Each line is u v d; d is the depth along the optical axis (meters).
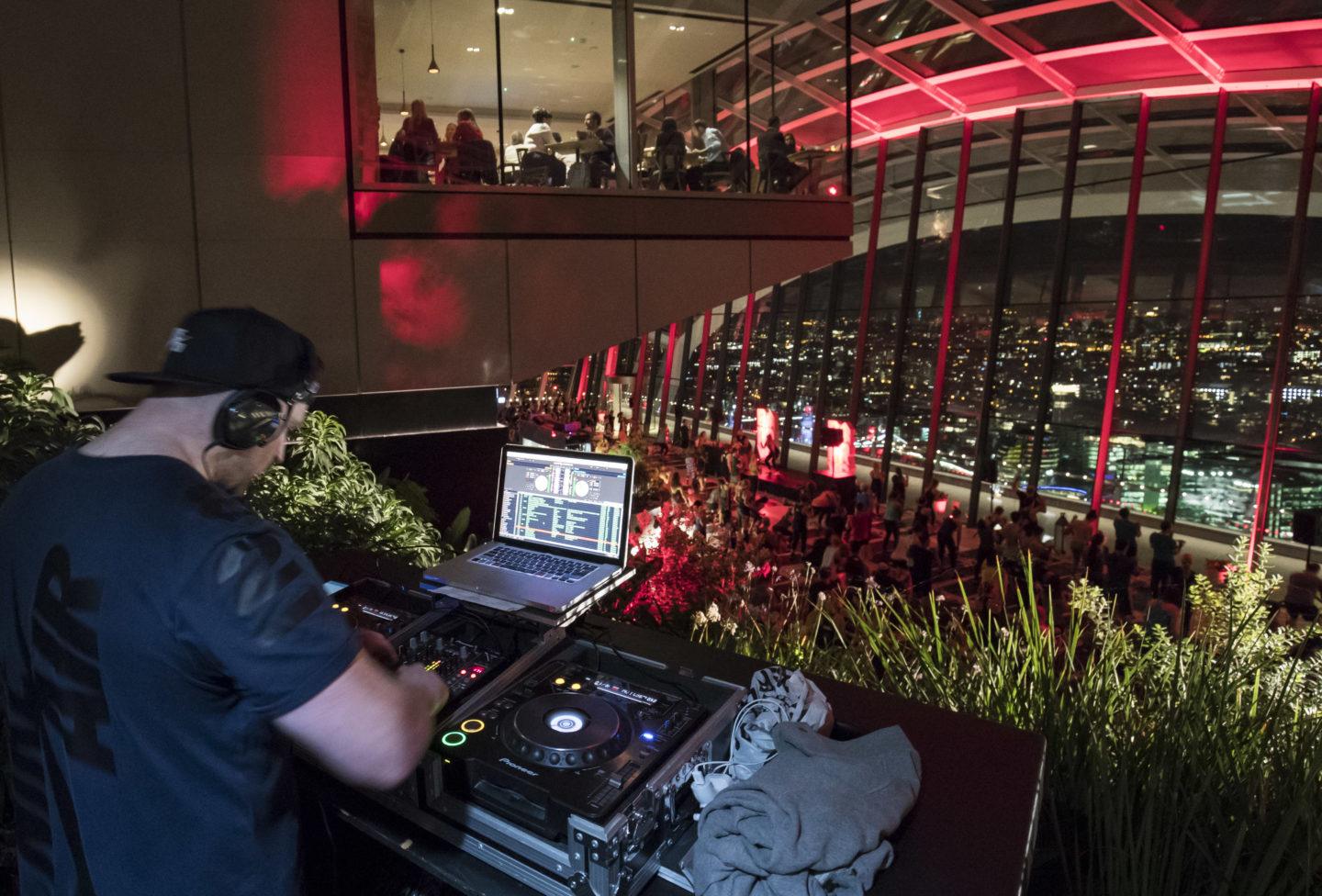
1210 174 12.80
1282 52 11.63
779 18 11.36
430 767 1.45
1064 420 14.95
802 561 11.48
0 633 1.13
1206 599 3.05
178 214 6.30
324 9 6.48
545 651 1.78
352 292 6.93
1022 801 1.41
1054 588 8.05
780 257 8.97
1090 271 14.52
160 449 1.11
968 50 14.23
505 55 11.24
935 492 13.12
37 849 1.16
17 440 3.36
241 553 1.03
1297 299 11.95
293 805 1.18
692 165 8.59
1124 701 2.49
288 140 6.54
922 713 1.71
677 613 4.07
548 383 26.83
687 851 1.40
